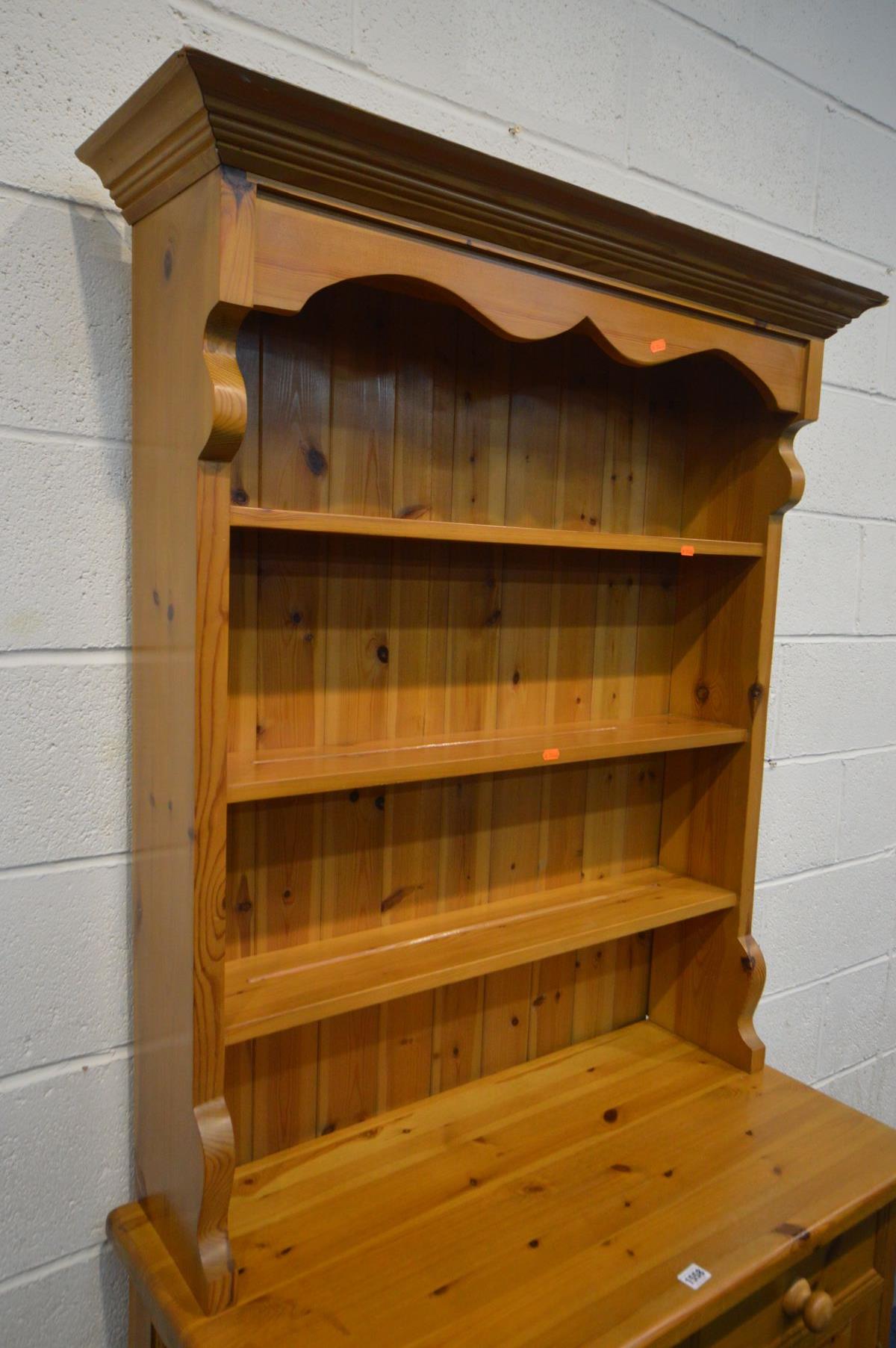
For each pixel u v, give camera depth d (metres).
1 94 0.96
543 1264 1.01
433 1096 1.36
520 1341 0.90
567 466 1.38
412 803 1.29
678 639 1.52
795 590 1.79
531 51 1.35
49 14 0.97
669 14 1.50
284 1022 1.01
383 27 1.21
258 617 1.13
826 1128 1.29
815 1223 1.09
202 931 0.92
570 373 1.37
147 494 1.00
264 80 0.76
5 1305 1.08
